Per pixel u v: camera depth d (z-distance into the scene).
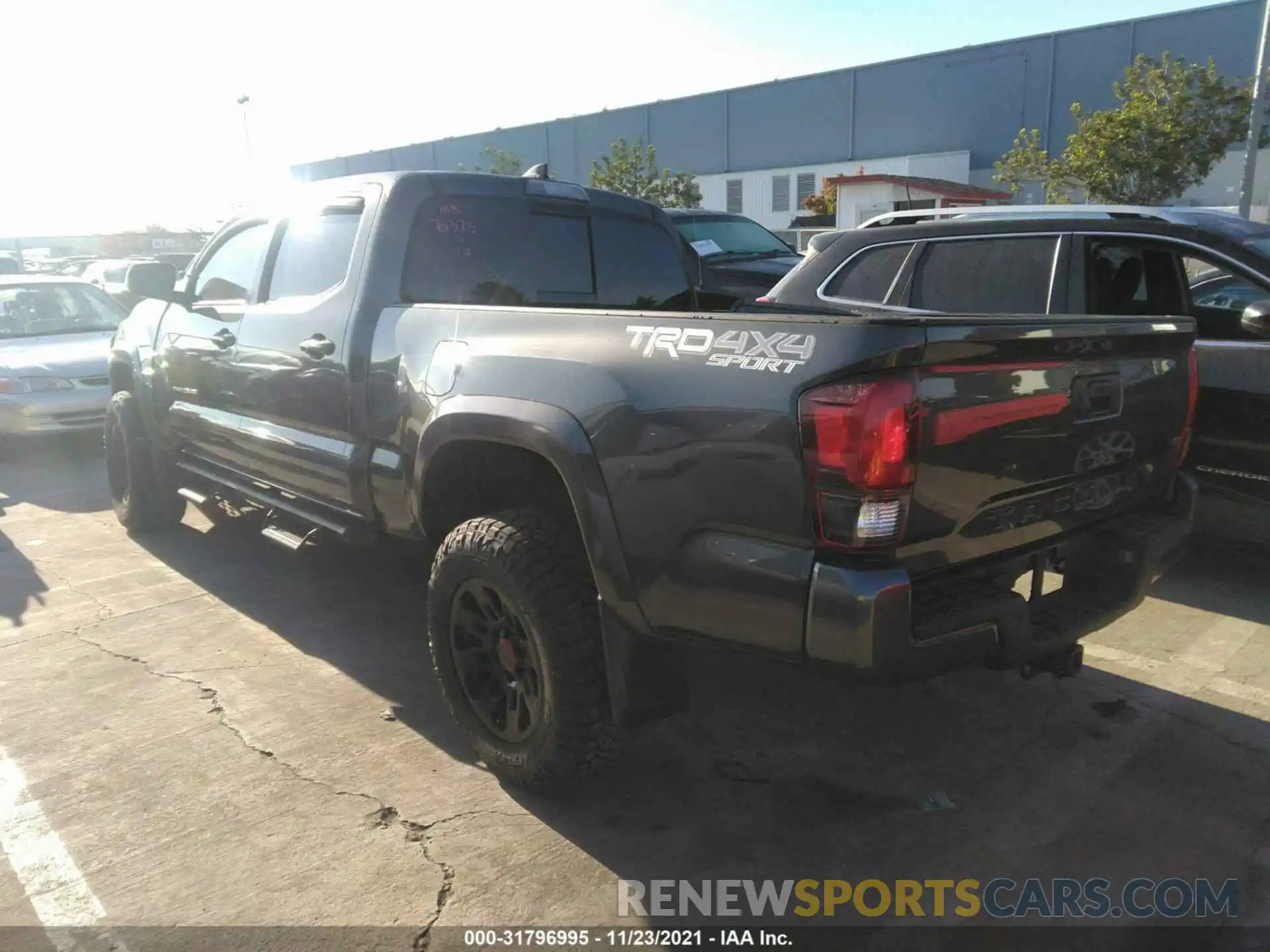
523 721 3.05
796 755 3.37
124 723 3.62
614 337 2.76
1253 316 4.33
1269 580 4.91
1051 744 3.43
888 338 2.21
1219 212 4.98
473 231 3.98
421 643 4.38
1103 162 21.39
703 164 41.53
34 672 4.07
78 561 5.58
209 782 3.22
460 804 3.08
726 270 10.39
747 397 2.38
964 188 25.73
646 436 2.58
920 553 2.38
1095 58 30.83
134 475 5.80
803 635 2.35
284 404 4.12
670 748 3.42
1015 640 2.54
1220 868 2.76
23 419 8.35
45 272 24.06
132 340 5.68
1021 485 2.60
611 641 2.76
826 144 37.66
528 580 2.85
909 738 3.48
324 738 3.51
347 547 4.06
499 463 3.22
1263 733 3.48
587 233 4.38
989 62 33.00
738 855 2.82
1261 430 4.56
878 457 2.22
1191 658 4.09
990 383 2.44
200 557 5.63
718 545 2.46
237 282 4.69
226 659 4.20
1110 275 4.88
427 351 3.34
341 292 3.82
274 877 2.72
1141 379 2.98
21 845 2.89
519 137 46.88
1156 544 2.95
